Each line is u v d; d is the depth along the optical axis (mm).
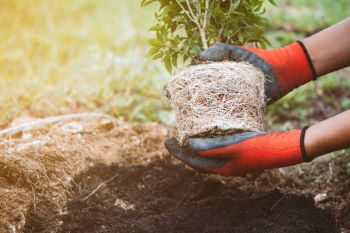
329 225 2611
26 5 5695
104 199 2746
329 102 4180
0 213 2479
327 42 2605
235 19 2545
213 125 2365
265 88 2592
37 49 4945
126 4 5926
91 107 3828
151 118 3848
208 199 2768
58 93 3957
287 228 2502
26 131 3184
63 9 5805
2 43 4980
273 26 5539
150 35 5191
